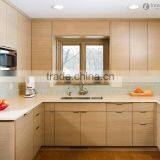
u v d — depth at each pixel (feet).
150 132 12.60
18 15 12.23
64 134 12.73
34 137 10.87
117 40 14.21
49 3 11.14
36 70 14.53
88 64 15.28
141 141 12.62
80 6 11.61
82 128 12.67
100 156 12.05
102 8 11.99
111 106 12.59
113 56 14.30
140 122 12.59
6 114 8.43
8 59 10.47
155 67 14.25
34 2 10.95
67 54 15.40
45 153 12.51
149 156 12.01
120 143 12.66
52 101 12.61
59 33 14.28
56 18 14.11
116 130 12.64
